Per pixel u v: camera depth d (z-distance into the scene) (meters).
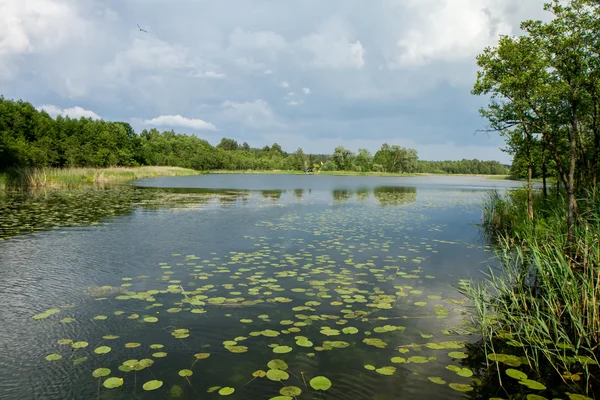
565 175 8.88
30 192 24.45
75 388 3.73
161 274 7.50
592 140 11.06
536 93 8.73
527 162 11.87
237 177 64.62
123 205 18.97
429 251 9.91
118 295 6.31
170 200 22.09
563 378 4.08
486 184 55.16
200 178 55.09
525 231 10.49
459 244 10.88
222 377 3.93
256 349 4.53
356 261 8.73
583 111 9.17
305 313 5.65
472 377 4.02
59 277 7.27
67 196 22.47
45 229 12.19
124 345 4.61
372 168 113.38
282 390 3.68
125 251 9.41
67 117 55.62
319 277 7.43
